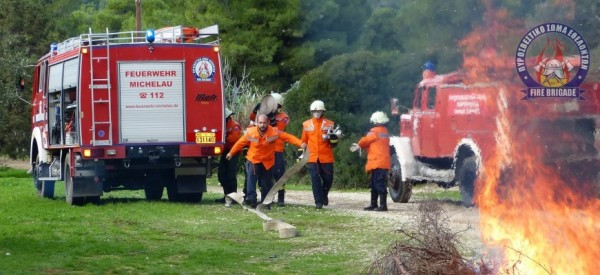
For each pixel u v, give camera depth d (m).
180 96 32.44
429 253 16.72
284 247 22.06
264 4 63.69
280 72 64.44
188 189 33.12
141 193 40.31
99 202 32.78
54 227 25.66
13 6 73.31
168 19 68.44
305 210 30.17
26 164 70.69
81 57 31.72
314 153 30.84
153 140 32.28
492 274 16.45
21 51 64.19
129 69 32.09
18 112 67.44
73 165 32.16
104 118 31.84
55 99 34.47
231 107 53.41
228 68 58.53
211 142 32.56
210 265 19.62
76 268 18.92
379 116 30.53
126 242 22.80
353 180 42.97
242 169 48.69
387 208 30.89
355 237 23.39
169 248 21.77
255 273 18.66
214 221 27.09
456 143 31.44
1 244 21.94
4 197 36.44
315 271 18.84
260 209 28.42
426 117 33.16
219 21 63.88
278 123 31.28
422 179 33.28
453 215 25.73
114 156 31.92
